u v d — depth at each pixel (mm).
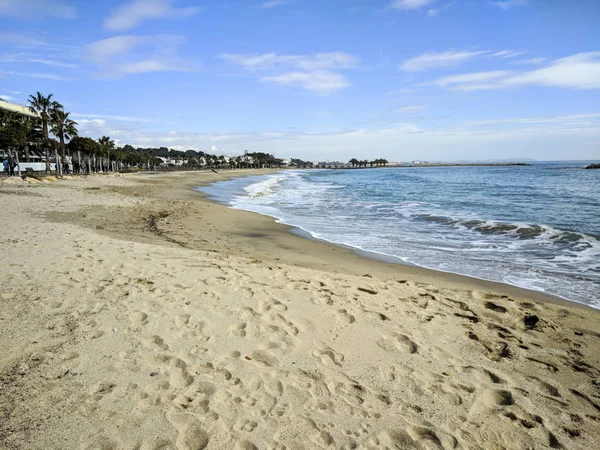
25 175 29500
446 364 3643
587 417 2945
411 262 8469
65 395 2852
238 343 3805
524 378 3465
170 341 3768
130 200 19734
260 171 125188
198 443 2459
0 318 4051
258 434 2570
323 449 2467
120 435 2486
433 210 17328
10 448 2307
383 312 4836
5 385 2922
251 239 10859
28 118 51656
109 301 4672
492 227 12438
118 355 3459
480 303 5461
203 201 22500
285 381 3209
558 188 30062
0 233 8352
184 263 6629
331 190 32875
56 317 4156
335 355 3678
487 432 2725
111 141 73062
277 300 4980
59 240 7887
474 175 63281
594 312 5387
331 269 7602
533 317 4945
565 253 9148
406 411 2910
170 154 168750
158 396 2912
